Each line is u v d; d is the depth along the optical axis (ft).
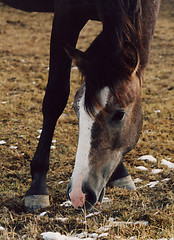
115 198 11.36
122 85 8.04
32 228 9.23
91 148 8.21
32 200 11.07
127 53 7.89
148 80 31.14
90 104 7.81
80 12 10.22
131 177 13.58
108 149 8.47
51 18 57.77
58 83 11.18
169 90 28.45
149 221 9.32
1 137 18.02
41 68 33.81
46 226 9.59
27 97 24.81
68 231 9.26
